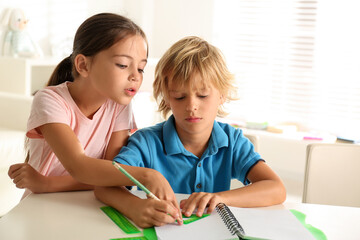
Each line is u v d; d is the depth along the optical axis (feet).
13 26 9.78
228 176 3.85
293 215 3.01
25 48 9.94
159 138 3.86
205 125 3.53
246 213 2.99
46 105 3.54
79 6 11.42
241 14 11.62
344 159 4.46
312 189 4.43
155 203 2.83
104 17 3.49
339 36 10.50
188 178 3.78
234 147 3.88
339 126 10.65
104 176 3.19
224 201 3.11
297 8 10.94
